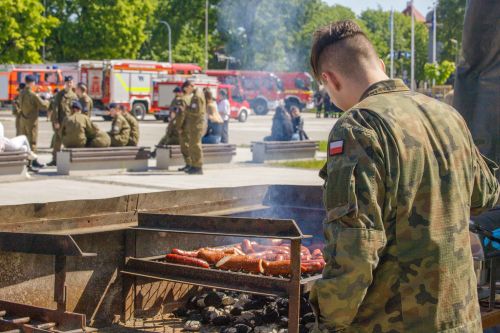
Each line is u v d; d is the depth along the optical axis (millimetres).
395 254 2338
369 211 2264
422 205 2355
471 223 4098
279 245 4922
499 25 4754
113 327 4125
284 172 15922
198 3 63781
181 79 38406
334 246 2283
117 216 4426
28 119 15656
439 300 2338
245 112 41438
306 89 54125
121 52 55031
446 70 48031
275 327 4246
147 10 55656
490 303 3822
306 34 52812
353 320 2383
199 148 15125
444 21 57531
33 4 38688
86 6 54094
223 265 4062
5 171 13422
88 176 14453
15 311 3531
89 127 14938
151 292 4422
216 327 4305
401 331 2336
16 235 3434
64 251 3305
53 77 44875
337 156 2348
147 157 15797
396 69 74000
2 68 45281
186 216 3797
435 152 2406
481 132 4898
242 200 5414
